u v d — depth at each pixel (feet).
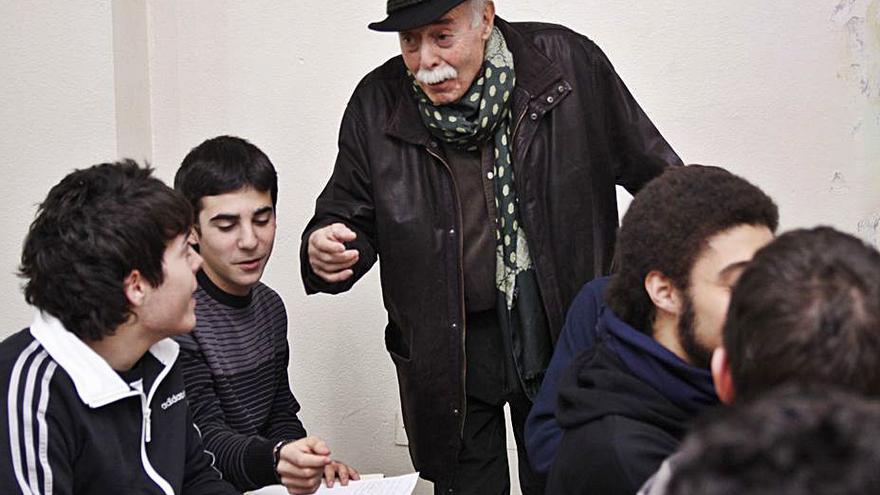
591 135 6.27
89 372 4.50
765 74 8.34
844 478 1.73
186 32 8.80
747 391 2.55
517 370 6.29
